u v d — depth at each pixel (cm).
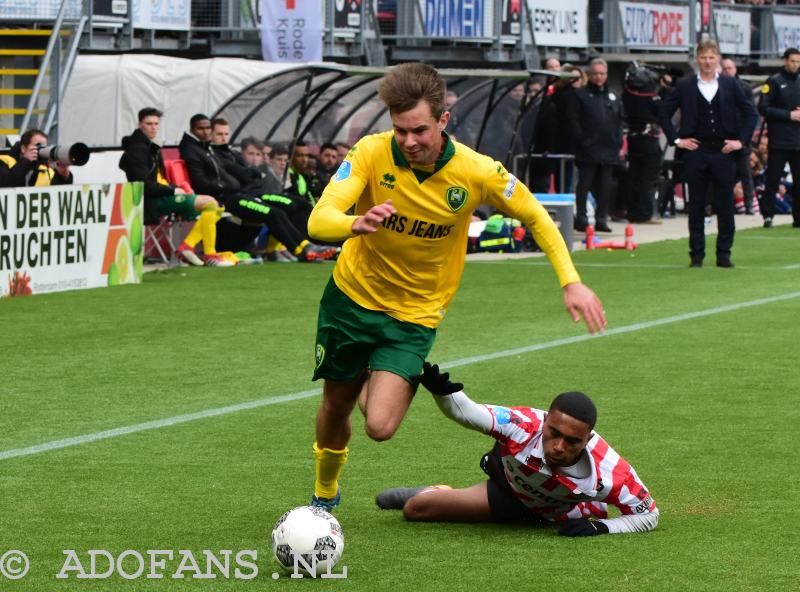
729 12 4253
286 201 2291
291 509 809
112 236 1980
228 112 2511
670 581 716
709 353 1458
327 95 2561
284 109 2505
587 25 3747
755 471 962
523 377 1314
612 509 871
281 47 2773
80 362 1382
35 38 2750
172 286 1973
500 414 784
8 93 2602
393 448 1031
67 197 1900
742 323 1670
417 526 823
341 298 809
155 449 1025
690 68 3984
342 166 789
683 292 1962
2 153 2162
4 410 1159
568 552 765
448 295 821
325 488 841
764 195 3109
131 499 885
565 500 794
